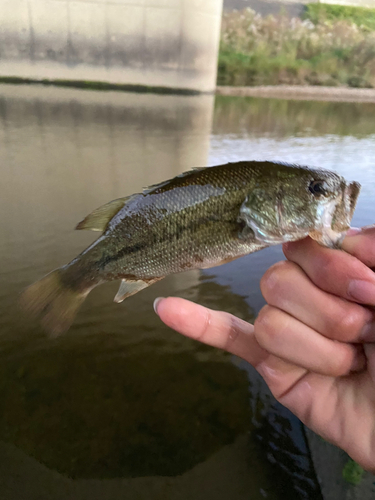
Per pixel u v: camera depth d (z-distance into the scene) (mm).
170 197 165
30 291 185
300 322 136
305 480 220
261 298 367
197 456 233
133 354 302
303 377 154
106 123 948
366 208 519
